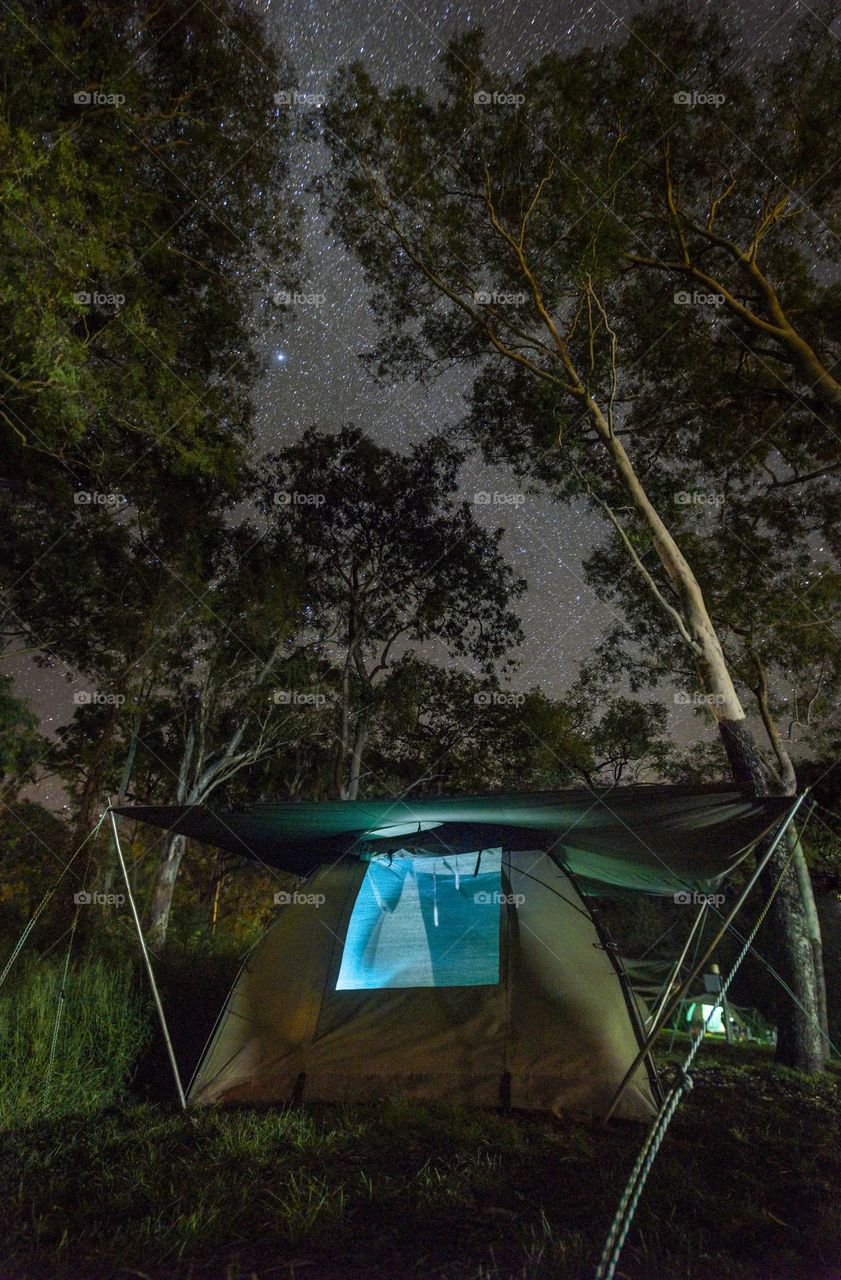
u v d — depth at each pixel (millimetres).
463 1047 7336
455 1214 4566
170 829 7906
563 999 7402
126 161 15320
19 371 14117
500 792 6883
